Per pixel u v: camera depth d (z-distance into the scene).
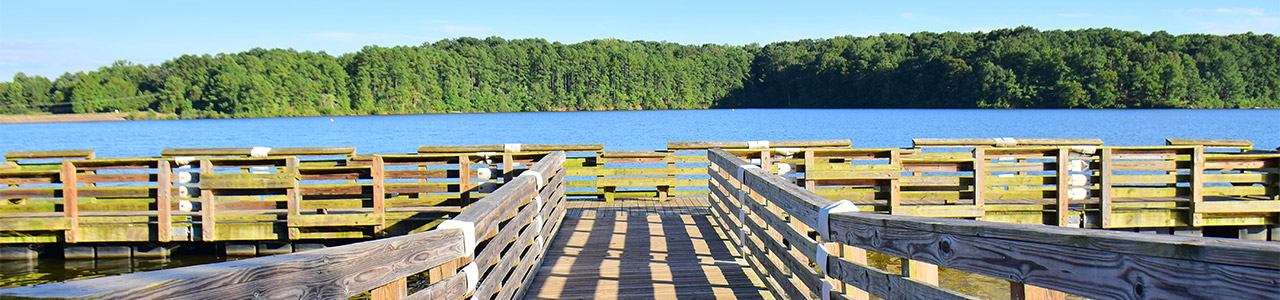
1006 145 11.23
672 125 62.81
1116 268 2.02
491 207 4.44
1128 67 96.38
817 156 9.29
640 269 6.75
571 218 9.92
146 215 9.43
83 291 1.80
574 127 61.34
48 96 108.50
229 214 9.45
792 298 4.68
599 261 7.13
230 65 108.12
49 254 9.58
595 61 128.25
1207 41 104.88
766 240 5.66
